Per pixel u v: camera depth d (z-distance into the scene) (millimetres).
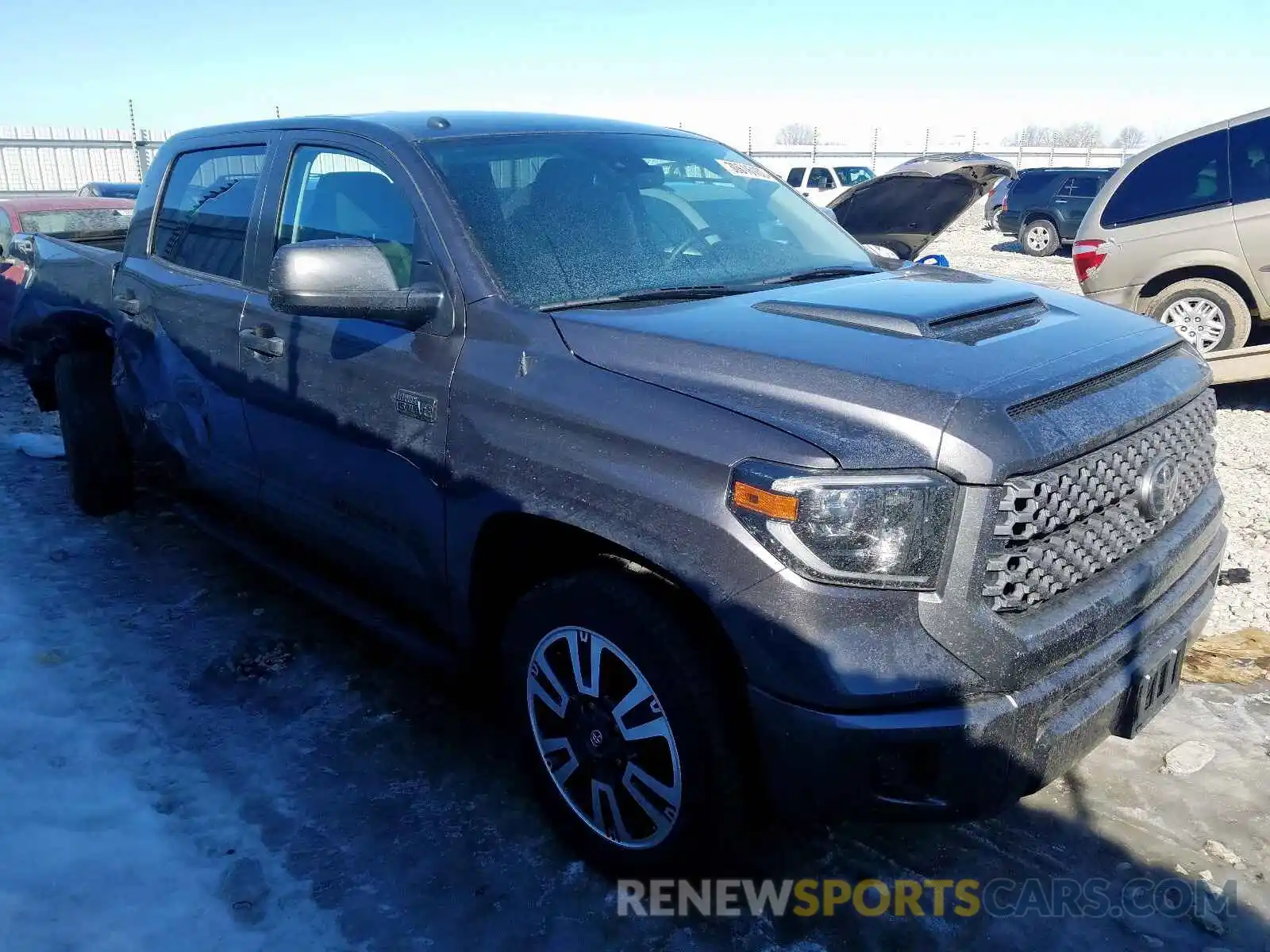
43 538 5141
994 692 2201
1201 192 7809
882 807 2219
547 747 2820
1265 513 5305
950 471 2139
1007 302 2805
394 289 2936
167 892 2707
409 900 2695
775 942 2549
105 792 3115
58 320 5070
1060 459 2230
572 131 3711
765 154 33281
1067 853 2848
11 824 2939
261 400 3693
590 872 2793
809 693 2174
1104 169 20156
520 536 2814
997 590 2186
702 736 2373
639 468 2406
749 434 2264
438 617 3127
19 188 23562
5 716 3504
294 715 3566
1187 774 3146
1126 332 2770
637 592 2459
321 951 2518
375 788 3160
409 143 3318
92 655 3945
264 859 2842
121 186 15023
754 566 2211
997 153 35094
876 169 33969
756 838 2867
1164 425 2584
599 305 2895
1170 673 2658
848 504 2125
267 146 3955
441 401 2889
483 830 2971
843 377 2281
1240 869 2764
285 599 4465
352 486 3312
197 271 4227
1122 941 2543
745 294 3006
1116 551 2471
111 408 5230
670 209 3475
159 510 5559
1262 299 7660
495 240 3016
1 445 6844
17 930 2549
